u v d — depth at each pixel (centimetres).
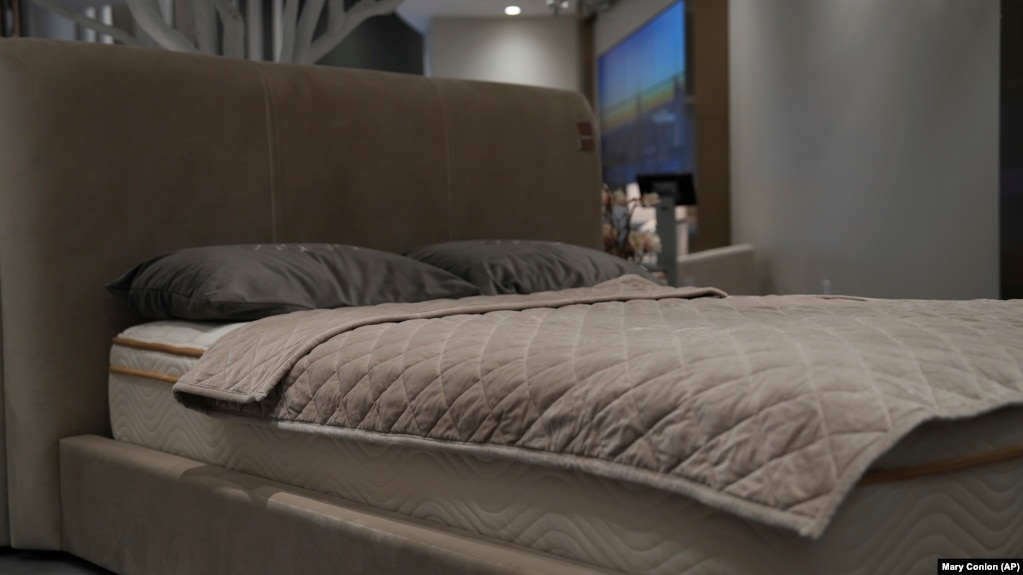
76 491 218
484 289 257
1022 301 179
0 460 234
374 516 144
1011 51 417
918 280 500
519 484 128
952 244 473
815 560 99
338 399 151
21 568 220
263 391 159
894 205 516
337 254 242
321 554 148
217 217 263
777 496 95
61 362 232
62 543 227
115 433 224
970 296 462
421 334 153
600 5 858
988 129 445
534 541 126
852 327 136
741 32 681
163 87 254
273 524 157
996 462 117
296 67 287
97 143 241
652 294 227
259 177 271
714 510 106
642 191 466
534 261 272
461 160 318
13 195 230
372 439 143
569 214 348
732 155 707
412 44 988
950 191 472
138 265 229
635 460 109
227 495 167
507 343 138
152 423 208
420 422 137
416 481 144
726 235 714
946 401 105
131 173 247
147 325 226
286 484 167
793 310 192
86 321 237
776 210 639
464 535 133
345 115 291
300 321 181
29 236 230
